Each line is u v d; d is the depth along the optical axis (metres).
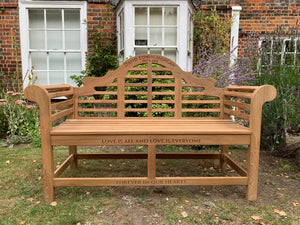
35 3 6.00
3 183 2.55
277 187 2.55
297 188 2.53
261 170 3.01
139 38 5.77
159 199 2.26
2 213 2.00
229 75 4.06
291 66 3.50
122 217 1.96
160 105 4.05
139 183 2.20
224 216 1.98
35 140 4.02
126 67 2.77
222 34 5.97
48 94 2.08
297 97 3.39
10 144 4.00
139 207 2.11
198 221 1.91
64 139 2.11
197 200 2.24
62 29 6.23
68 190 2.43
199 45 6.27
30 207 2.09
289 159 3.41
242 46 6.49
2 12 5.97
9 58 6.10
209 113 3.75
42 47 6.30
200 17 6.12
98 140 2.12
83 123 2.54
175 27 5.75
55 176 2.25
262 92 2.15
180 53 5.71
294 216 2.00
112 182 2.19
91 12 6.13
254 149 2.20
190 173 2.93
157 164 3.22
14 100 4.43
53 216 1.96
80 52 6.33
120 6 5.80
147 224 1.87
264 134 3.61
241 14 6.52
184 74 2.80
